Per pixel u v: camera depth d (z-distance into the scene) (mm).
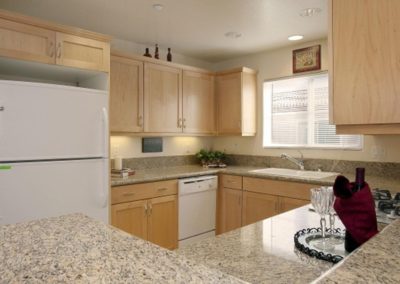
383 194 1967
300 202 2869
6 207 1989
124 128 3041
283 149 3709
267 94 3900
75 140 2297
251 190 3281
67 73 2578
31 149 2084
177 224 3195
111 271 602
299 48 3527
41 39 2205
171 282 559
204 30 3055
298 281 844
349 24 1135
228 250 1080
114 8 2529
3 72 2539
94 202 2414
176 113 3525
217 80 3977
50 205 2176
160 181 3039
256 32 3098
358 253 734
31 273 592
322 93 3443
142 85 3193
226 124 3885
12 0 2373
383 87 1062
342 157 3252
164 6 2484
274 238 1206
